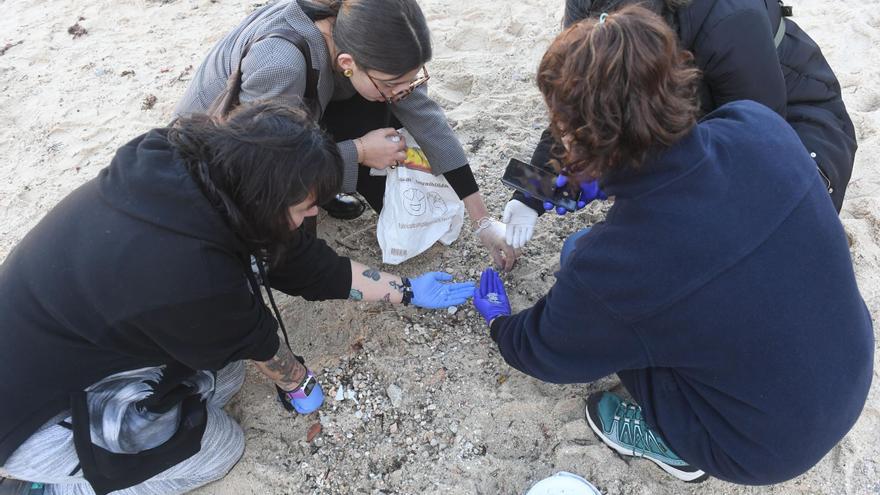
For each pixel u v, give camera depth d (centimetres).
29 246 142
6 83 353
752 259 123
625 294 130
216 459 190
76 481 167
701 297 125
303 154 128
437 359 222
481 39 354
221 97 189
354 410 212
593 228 141
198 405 174
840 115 209
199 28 386
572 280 138
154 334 142
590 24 123
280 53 182
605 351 145
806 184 130
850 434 190
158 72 353
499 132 301
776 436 142
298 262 186
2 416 146
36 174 304
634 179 125
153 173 132
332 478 198
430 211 235
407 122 221
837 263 132
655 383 158
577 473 192
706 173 123
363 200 277
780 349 130
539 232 256
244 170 127
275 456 203
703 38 168
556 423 203
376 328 231
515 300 236
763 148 129
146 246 131
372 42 171
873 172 267
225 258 138
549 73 127
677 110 118
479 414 206
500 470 194
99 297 135
